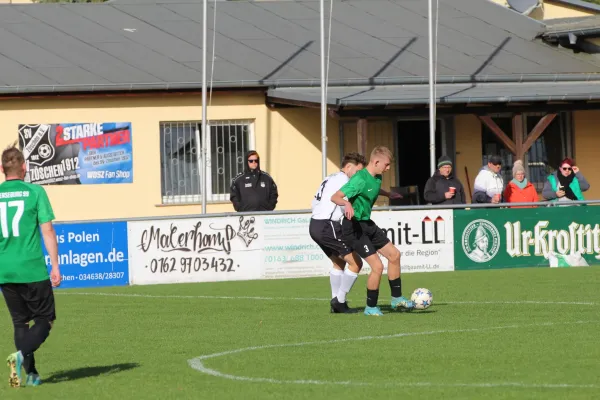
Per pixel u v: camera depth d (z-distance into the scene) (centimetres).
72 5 5284
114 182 4706
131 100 4716
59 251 3416
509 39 5331
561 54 5231
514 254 3669
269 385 1633
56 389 1644
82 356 1995
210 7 5322
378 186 2419
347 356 1900
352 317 2478
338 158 4906
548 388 1552
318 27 5272
